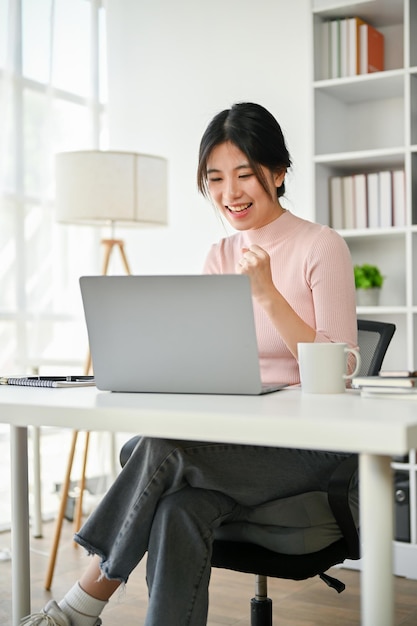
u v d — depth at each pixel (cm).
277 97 402
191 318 152
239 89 416
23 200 412
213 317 150
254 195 198
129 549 158
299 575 159
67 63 438
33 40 418
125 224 389
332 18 362
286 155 202
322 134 359
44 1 423
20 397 153
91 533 162
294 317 176
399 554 321
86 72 449
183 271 438
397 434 106
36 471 371
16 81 407
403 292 366
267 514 163
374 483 118
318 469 171
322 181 360
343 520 159
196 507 157
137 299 155
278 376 197
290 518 162
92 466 446
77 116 444
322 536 163
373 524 119
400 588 304
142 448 164
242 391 154
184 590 154
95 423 133
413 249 337
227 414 120
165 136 442
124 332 158
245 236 212
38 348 421
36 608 275
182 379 157
